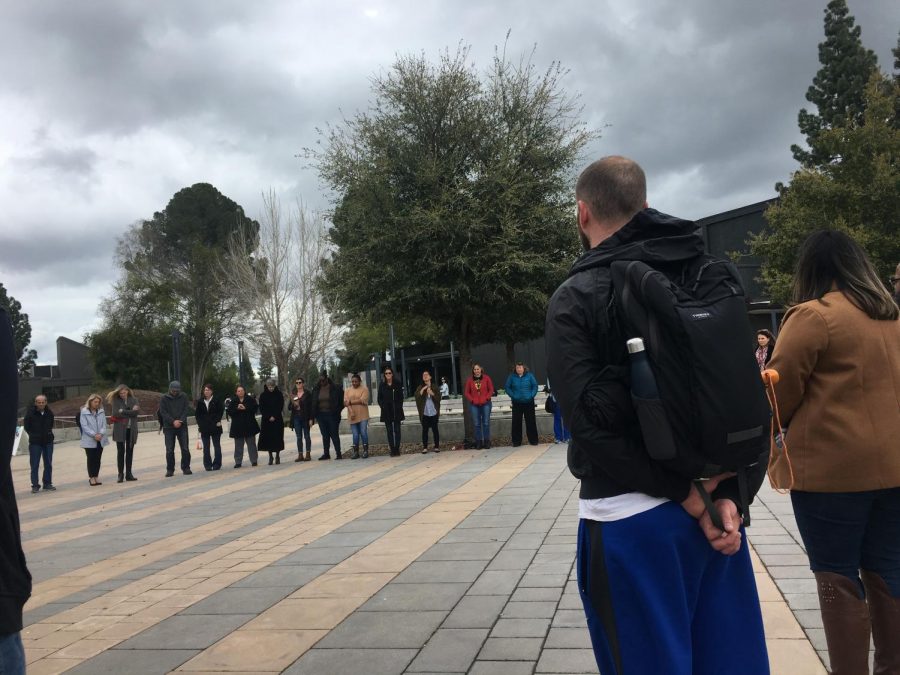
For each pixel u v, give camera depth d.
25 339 83.00
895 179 18.50
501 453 13.34
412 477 10.75
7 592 1.97
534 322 16.64
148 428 37.09
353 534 6.62
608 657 1.87
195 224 66.38
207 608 4.57
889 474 2.41
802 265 2.71
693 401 1.70
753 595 1.94
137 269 63.69
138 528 8.23
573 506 7.16
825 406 2.50
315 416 15.39
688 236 1.91
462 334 15.48
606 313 1.82
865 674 2.53
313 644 3.79
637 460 1.74
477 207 13.90
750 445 1.74
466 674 3.27
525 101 14.96
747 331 1.81
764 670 1.90
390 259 14.50
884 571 2.51
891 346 2.51
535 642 3.60
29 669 3.69
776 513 6.12
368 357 55.59
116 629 4.27
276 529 7.26
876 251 18.53
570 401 1.80
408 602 4.39
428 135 14.74
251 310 38.50
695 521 1.82
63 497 12.53
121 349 56.91
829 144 19.81
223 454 19.97
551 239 14.48
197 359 59.53
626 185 2.03
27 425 14.00
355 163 14.78
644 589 1.79
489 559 5.29
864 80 35.31
